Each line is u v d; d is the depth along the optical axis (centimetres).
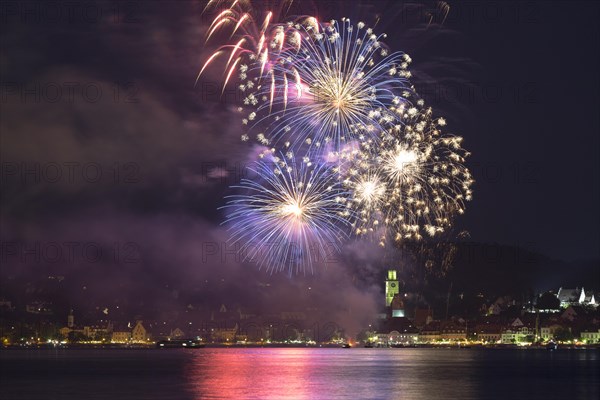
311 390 15038
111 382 17512
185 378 18562
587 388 15250
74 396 14450
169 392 14912
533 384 16088
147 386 16300
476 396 13925
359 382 16900
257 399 13550
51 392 15212
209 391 15025
